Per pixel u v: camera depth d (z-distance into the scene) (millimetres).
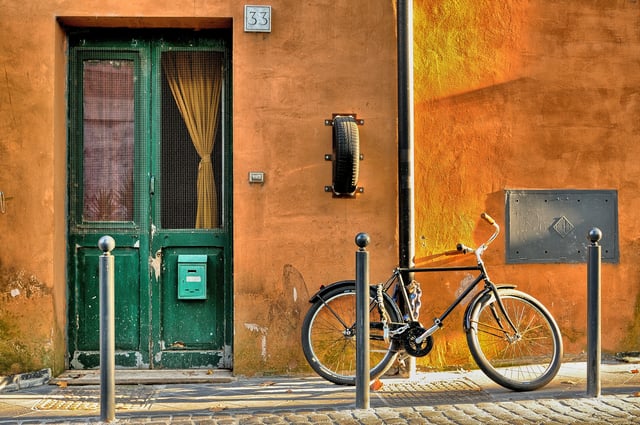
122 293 6133
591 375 5230
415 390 5547
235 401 5234
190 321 6152
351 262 5977
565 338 6340
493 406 5043
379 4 5992
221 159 6219
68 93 6109
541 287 6316
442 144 6199
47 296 5727
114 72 6168
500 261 6258
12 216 5707
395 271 5754
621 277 6402
